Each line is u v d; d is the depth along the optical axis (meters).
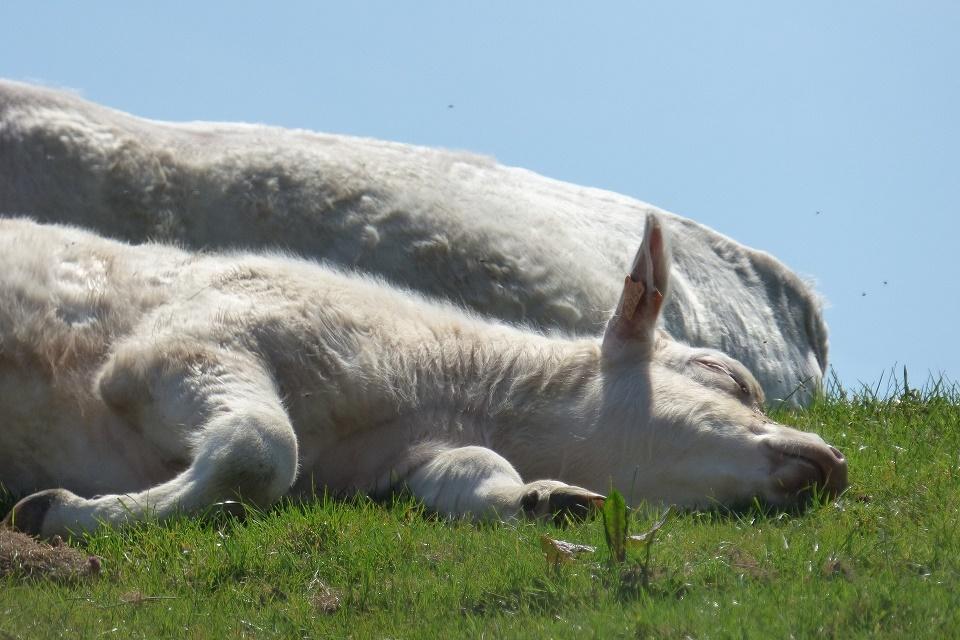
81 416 9.76
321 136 14.80
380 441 10.27
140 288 10.08
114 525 8.41
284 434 9.06
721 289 17.48
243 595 7.35
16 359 9.74
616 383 10.45
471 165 15.47
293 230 13.77
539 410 10.49
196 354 9.48
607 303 14.93
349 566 7.71
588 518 8.67
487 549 7.95
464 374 10.59
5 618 6.86
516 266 14.52
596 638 6.29
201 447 8.89
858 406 13.58
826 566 7.34
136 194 13.19
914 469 10.42
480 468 9.59
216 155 13.72
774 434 9.81
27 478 9.92
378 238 14.02
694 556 7.57
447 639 6.56
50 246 10.12
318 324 10.14
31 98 13.29
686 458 9.98
